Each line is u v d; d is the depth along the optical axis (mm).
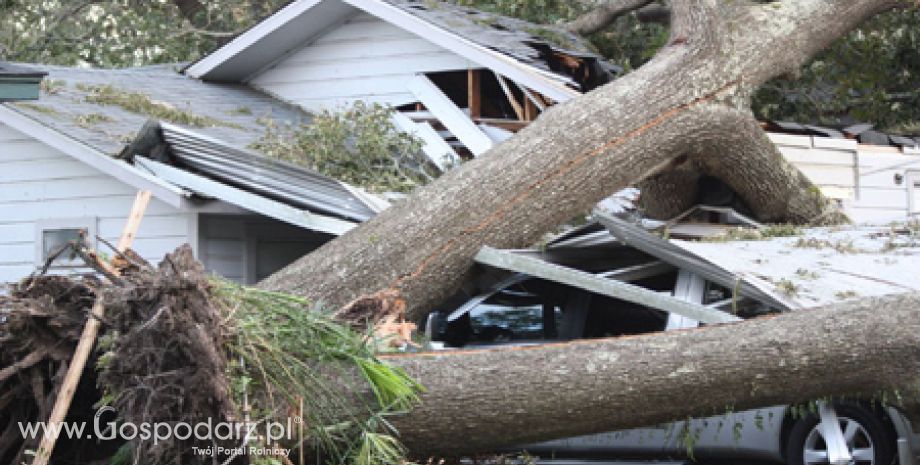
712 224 22984
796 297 15164
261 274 24797
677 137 20281
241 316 11703
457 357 13141
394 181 24156
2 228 23938
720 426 16297
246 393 11188
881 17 30297
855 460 15703
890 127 32969
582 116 19594
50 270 23438
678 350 13414
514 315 18047
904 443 15281
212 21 39375
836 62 31203
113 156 22156
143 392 10578
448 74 29359
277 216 20766
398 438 12883
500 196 18656
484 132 27297
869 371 13398
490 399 12977
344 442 12211
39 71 16859
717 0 21719
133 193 23141
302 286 17844
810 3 22344
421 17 28125
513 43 28656
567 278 16938
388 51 29375
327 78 30156
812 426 15898
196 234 22859
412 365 12969
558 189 19094
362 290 17938
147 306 10648
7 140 23938
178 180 21766
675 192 22422
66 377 10984
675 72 20391
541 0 34781
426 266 18203
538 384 13094
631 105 19891
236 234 24047
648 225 22656
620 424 13625
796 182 22359
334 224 20359
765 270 16422
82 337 11156
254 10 40000
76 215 23516
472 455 14492
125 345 10594
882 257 17828
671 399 13445
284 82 30750
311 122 29078
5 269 23922
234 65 30703
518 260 17547
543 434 13430
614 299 17406
